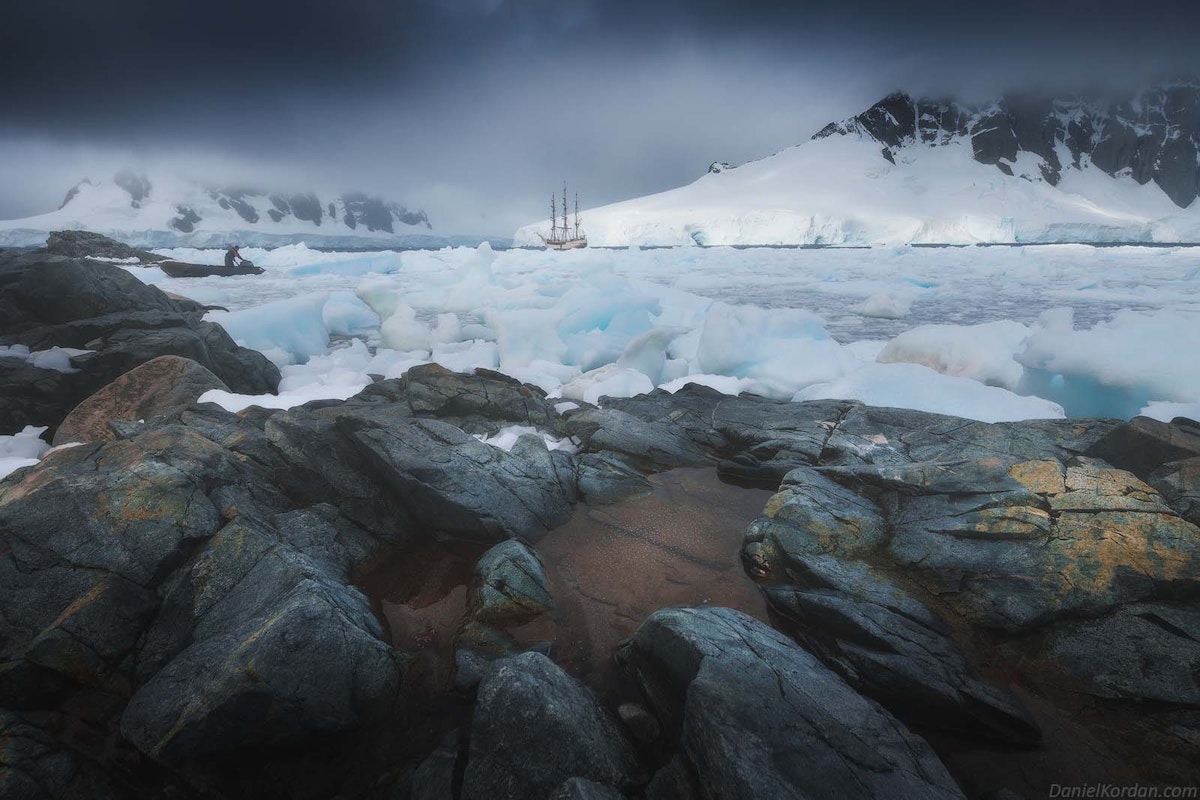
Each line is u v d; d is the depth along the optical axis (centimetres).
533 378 1033
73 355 806
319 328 1443
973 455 546
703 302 1780
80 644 315
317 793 276
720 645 306
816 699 279
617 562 457
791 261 4844
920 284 2862
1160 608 347
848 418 665
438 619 396
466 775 261
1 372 752
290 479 506
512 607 391
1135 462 507
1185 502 427
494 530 476
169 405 741
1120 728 293
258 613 332
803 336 1167
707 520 523
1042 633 350
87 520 379
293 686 288
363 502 505
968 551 409
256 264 4303
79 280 979
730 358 1040
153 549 369
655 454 654
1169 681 307
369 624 358
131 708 285
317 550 429
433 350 1344
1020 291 2509
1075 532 400
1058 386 916
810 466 562
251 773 282
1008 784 269
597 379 964
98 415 714
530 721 269
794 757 246
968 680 312
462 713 315
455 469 509
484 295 2075
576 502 555
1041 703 310
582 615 391
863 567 413
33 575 344
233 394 787
